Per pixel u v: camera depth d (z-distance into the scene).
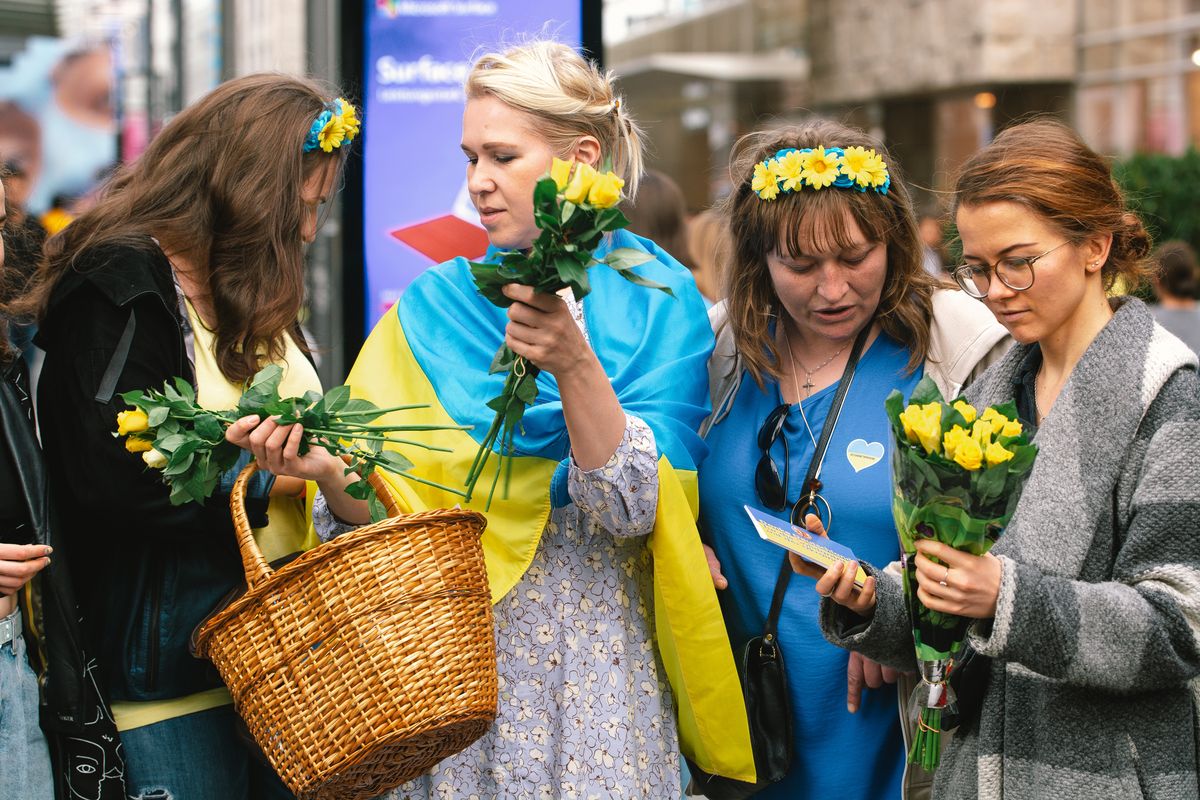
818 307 2.70
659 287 2.18
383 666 2.20
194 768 2.76
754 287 2.86
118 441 2.57
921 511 2.14
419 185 4.97
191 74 13.94
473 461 2.60
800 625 2.79
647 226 5.03
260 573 2.29
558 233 2.14
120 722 2.73
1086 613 2.10
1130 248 2.40
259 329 2.77
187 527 2.66
